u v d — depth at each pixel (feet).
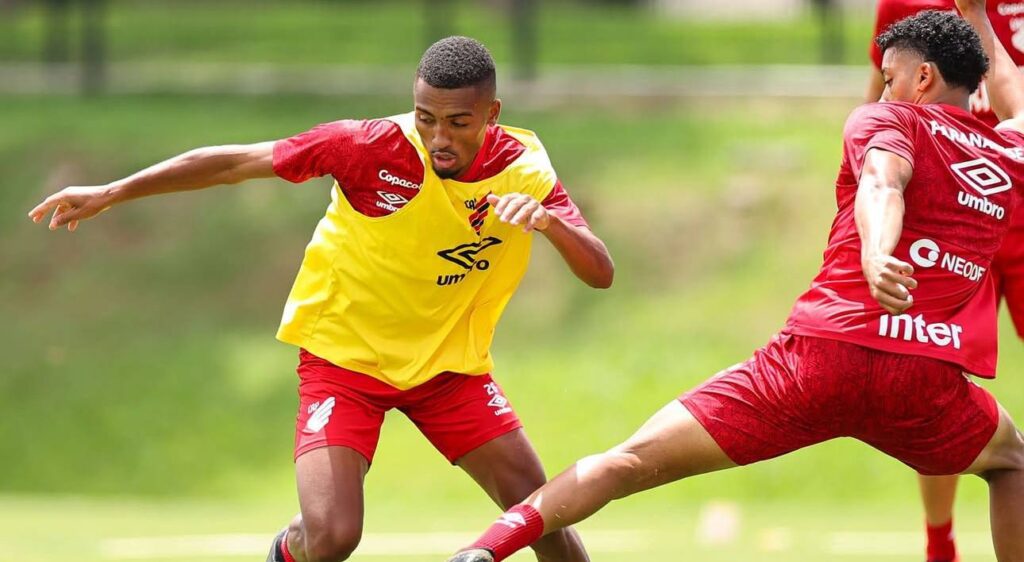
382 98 214.90
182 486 139.03
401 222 54.54
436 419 57.47
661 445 53.42
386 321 56.24
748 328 155.12
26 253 177.06
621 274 165.78
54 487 140.36
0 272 174.60
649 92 208.85
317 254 56.80
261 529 100.83
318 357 57.06
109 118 208.23
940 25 55.36
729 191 175.83
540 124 202.08
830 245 54.08
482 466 57.41
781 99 204.74
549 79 225.56
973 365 52.75
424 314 56.18
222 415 148.77
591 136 195.62
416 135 54.03
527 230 51.67
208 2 304.30
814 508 124.36
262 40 264.52
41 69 243.19
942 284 52.70
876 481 131.85
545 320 159.94
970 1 60.64
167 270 173.17
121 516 112.16
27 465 143.33
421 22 272.92
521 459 57.11
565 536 57.21
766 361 53.62
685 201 175.32
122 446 145.18
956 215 52.85
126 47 262.67
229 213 180.86
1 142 196.24
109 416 149.59
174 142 195.31
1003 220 54.13
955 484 69.15
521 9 225.35
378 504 129.39
